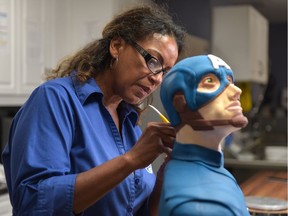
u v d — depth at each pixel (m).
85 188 0.78
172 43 0.94
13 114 2.60
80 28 2.65
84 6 2.63
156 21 0.95
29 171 0.82
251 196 1.63
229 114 0.70
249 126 4.19
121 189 0.97
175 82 0.73
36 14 2.41
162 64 0.92
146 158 0.78
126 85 0.97
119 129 1.10
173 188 0.69
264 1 4.69
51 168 0.83
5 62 2.23
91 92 0.99
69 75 1.05
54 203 0.79
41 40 2.46
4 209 1.95
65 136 0.88
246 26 3.62
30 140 0.84
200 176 0.70
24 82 2.37
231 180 0.73
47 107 0.88
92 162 0.92
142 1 1.19
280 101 5.86
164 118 0.97
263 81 4.31
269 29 6.03
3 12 2.19
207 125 0.71
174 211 0.66
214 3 4.57
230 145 3.23
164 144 0.79
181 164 0.73
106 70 1.04
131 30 0.94
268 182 2.15
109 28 1.02
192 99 0.71
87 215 0.92
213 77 0.72
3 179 2.00
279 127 5.02
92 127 0.96
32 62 2.41
